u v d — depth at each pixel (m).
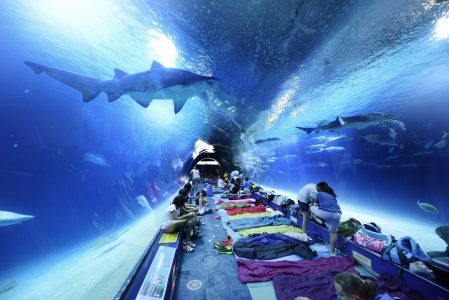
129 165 11.90
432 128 9.99
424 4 4.50
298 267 4.03
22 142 7.82
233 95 8.66
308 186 5.73
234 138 19.22
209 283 3.67
